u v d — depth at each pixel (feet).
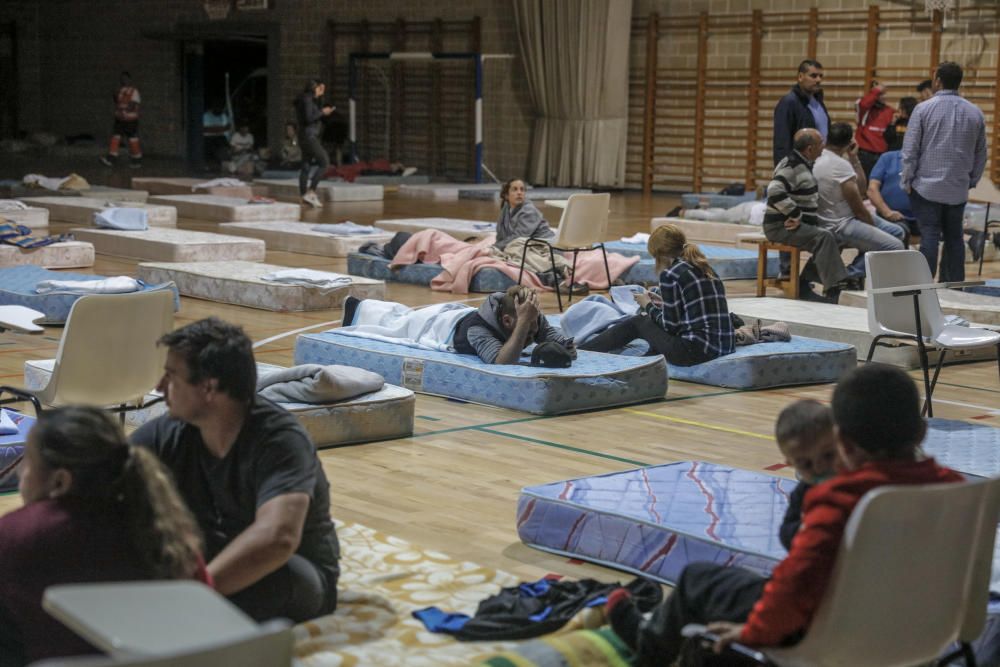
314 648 9.36
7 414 14.83
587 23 61.87
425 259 32.19
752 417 18.40
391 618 10.09
